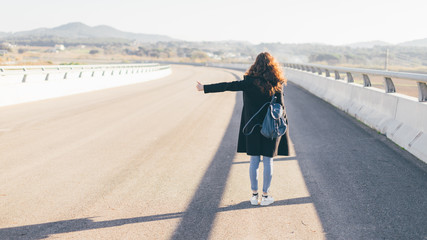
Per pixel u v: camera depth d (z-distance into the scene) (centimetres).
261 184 468
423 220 356
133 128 856
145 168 540
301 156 592
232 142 711
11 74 1399
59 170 530
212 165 554
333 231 335
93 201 413
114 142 712
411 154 594
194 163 565
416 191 432
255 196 400
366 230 336
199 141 719
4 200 416
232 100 1460
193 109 1191
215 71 5747
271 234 330
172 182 477
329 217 365
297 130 802
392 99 733
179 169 534
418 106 609
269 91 380
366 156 585
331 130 796
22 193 438
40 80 1562
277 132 382
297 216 369
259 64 384
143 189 452
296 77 2367
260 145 389
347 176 489
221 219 364
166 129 845
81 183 474
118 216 373
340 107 1123
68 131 820
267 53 388
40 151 640
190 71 5731
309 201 407
